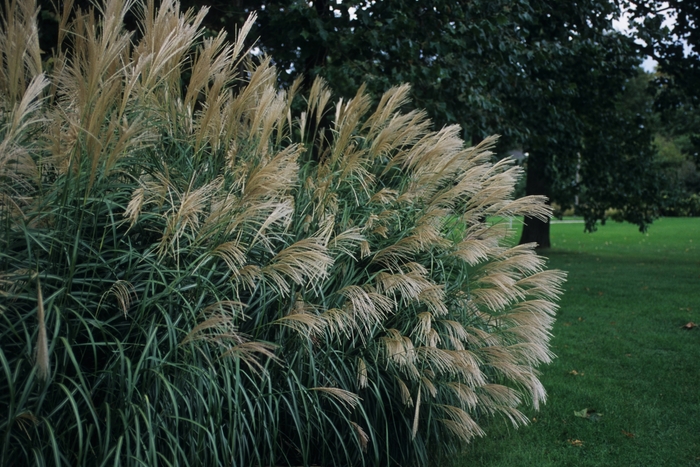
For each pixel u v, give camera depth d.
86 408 2.98
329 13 7.95
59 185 3.15
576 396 5.63
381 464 4.03
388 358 3.75
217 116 3.79
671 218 47.09
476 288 4.42
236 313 3.44
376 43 7.44
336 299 3.89
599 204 19.20
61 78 3.62
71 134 2.97
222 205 3.35
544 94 11.74
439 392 4.10
